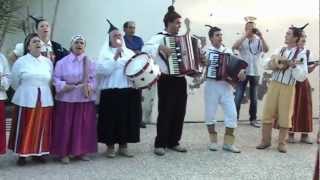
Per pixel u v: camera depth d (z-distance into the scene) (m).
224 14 11.82
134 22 11.11
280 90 9.34
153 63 8.57
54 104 8.43
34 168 8.16
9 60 8.60
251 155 9.18
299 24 12.31
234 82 9.12
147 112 11.47
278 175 8.14
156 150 9.03
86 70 8.45
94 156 8.88
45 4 11.41
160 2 11.48
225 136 9.41
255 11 12.05
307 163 8.77
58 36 11.48
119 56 8.62
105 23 11.49
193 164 8.56
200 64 8.99
